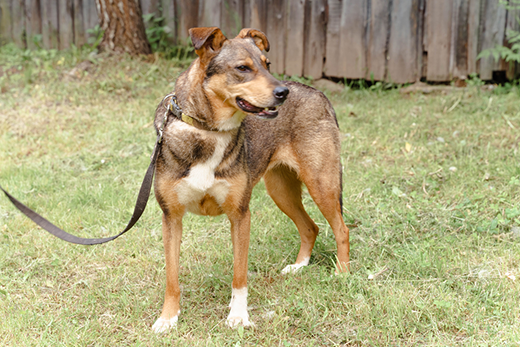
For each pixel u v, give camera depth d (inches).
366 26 310.2
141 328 125.6
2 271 150.6
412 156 223.6
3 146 243.8
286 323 125.0
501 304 125.9
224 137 121.6
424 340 117.8
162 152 122.3
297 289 143.2
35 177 215.3
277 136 146.3
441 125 252.4
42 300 137.5
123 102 290.7
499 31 298.0
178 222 127.6
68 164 229.5
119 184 213.2
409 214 177.2
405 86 313.0
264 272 156.3
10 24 356.5
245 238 129.6
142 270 152.4
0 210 188.5
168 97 128.6
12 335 120.0
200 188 121.6
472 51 302.5
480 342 113.6
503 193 183.6
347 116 271.3
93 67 319.6
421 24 305.7
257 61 118.2
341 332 122.5
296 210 161.8
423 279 140.3
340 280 142.9
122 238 171.9
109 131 257.0
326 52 318.7
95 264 156.7
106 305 134.7
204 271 152.8
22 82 311.1
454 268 145.6
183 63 332.5
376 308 127.4
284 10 318.3
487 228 165.2
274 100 113.6
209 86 117.7
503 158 211.9
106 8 323.6
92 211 188.5
